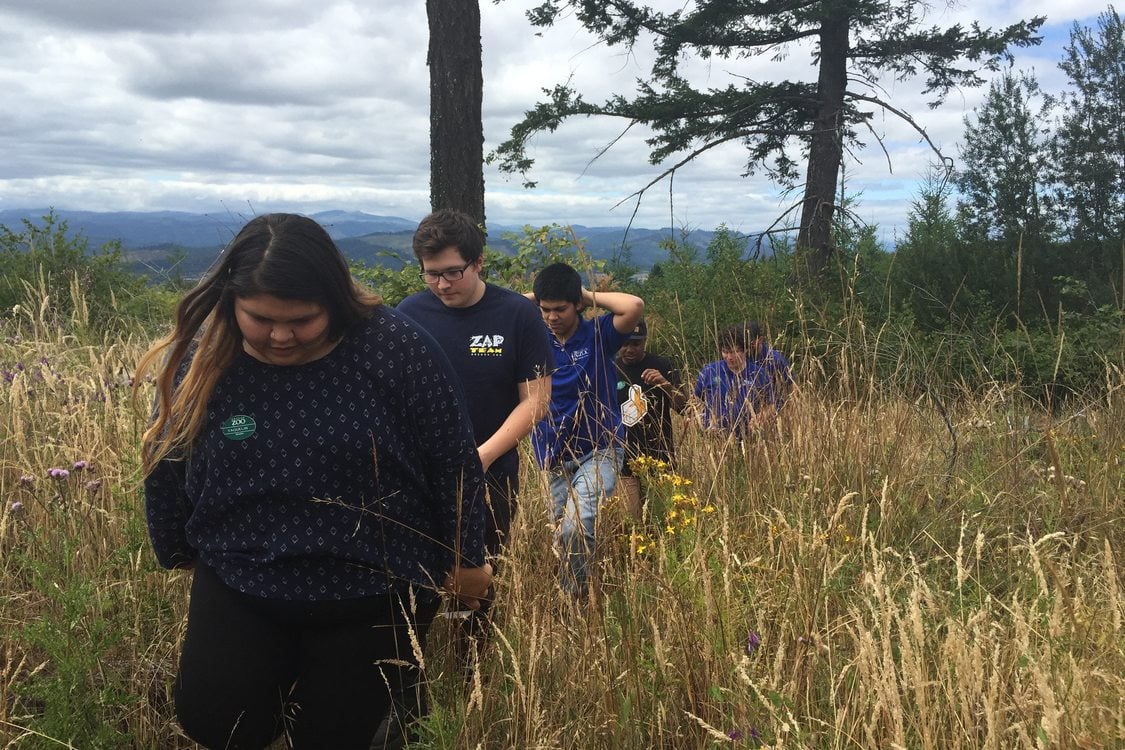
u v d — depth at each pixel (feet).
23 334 19.74
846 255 32.63
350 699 7.17
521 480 12.20
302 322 6.29
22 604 9.75
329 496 6.79
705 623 8.48
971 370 18.60
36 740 7.93
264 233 6.25
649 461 13.52
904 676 7.23
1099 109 40.52
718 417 14.52
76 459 11.89
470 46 25.53
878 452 14.55
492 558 9.96
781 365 15.56
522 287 23.13
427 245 10.52
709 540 10.44
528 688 8.03
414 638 7.10
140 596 9.94
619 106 45.29
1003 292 33.19
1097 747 6.30
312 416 6.69
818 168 43.42
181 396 6.58
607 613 8.98
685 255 33.40
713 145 45.47
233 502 6.80
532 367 10.85
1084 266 34.71
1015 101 40.70
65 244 31.04
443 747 7.70
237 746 7.11
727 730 7.62
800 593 8.78
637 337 15.10
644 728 8.16
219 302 6.46
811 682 7.98
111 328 23.57
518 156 45.85
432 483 7.31
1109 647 7.78
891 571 10.62
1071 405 17.39
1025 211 38.58
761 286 29.12
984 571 11.37
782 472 13.35
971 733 6.80
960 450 15.31
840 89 43.83
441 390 7.00
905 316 26.37
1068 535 11.60
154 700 9.40
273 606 6.85
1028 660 7.14
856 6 40.65
